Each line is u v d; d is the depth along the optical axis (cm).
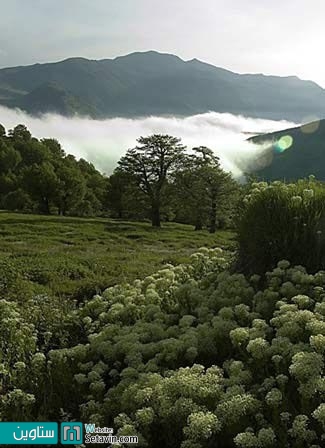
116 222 6169
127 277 1509
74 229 4472
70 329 826
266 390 465
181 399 427
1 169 10588
